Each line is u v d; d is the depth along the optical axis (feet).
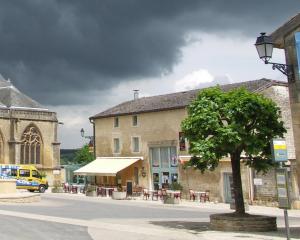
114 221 65.87
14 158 195.21
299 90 48.91
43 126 206.69
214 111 54.85
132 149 147.74
